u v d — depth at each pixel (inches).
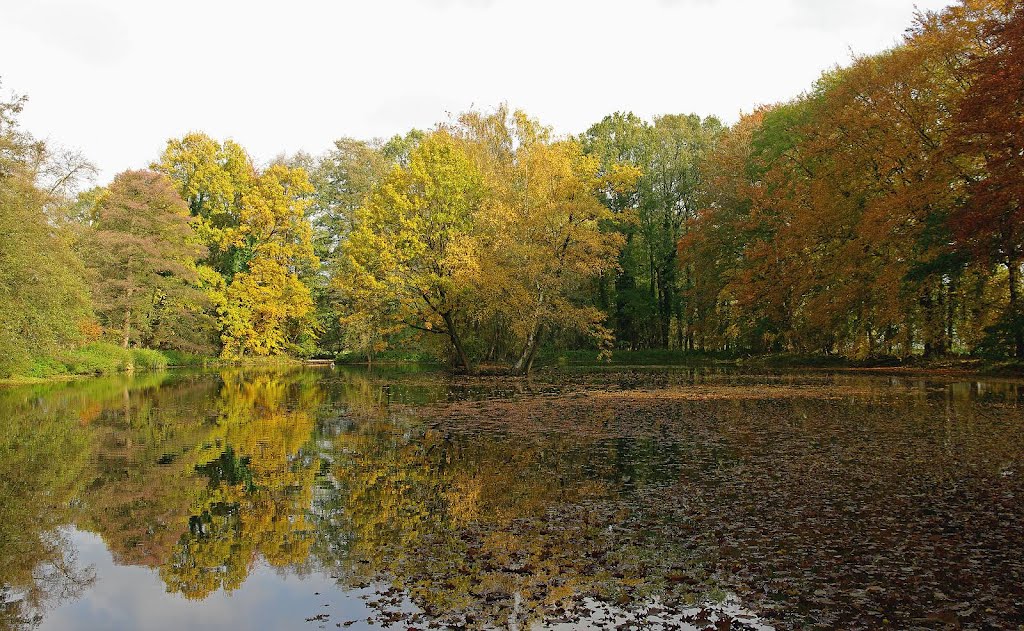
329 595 247.1
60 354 1364.4
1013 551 271.0
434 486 403.5
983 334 1257.4
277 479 432.8
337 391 1085.1
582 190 1437.0
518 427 640.4
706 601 230.8
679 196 2208.4
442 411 782.5
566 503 358.3
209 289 2006.6
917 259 1228.5
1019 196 910.4
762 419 665.0
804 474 413.1
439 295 1444.4
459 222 1461.6
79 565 288.8
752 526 310.8
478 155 1596.9
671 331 2497.5
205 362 2050.9
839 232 1460.4
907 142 1253.7
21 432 650.8
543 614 224.1
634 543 291.0
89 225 1873.8
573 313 1413.6
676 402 844.6
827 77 1670.8
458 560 275.7
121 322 1768.0
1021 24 931.3
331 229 2576.3
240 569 278.4
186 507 370.9
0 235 1112.2
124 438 610.2
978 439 521.0
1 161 1139.9
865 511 330.3
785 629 209.3
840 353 1652.3
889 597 229.9
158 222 1792.6
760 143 1771.7
